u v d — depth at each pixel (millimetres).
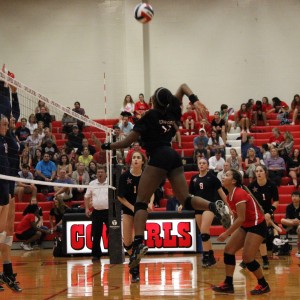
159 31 21656
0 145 7129
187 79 21594
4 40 21812
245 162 17141
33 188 15828
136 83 21516
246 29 21609
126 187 8438
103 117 21578
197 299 6555
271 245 12344
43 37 21812
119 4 21719
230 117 21000
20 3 21859
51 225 14914
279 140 18453
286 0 21547
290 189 16156
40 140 17641
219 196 11242
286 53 21484
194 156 17500
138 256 5531
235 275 8750
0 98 7652
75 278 8781
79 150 18047
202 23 21656
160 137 5723
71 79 21703
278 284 7754
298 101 20547
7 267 7180
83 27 21766
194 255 12289
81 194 15664
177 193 5676
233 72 21578
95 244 11445
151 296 6816
